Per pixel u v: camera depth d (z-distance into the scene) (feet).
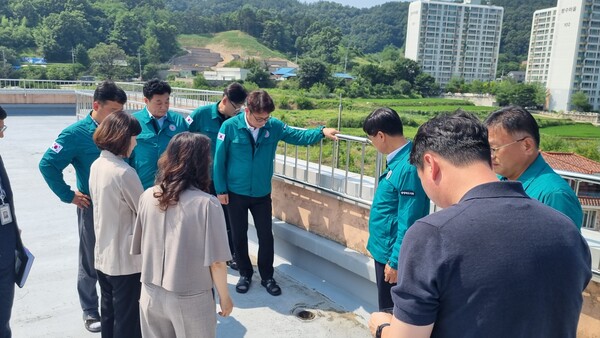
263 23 508.94
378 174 10.72
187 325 6.49
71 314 10.43
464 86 371.97
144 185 10.84
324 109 241.35
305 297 11.42
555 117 301.63
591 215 8.73
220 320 10.21
